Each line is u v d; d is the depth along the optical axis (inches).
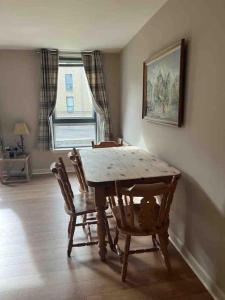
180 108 79.0
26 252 84.9
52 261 80.0
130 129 149.1
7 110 167.0
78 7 91.6
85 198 91.3
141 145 126.9
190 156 75.6
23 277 72.9
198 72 68.8
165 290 67.4
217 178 62.1
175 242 88.0
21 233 97.5
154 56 98.7
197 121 70.4
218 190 62.0
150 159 97.7
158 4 90.1
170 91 86.0
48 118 169.2
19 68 162.9
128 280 71.1
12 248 87.3
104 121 176.2
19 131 160.4
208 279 68.1
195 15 69.0
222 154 59.6
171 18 84.6
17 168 173.0
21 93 166.4
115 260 80.1
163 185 64.6
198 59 68.5
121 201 67.2
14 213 115.2
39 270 75.7
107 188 75.2
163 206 68.1
